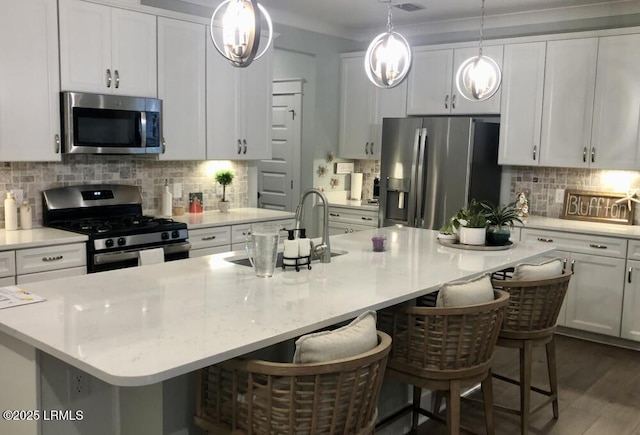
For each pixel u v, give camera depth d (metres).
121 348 1.68
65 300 2.18
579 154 4.82
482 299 2.45
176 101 4.46
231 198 5.30
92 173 4.31
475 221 3.46
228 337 1.80
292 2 5.08
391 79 3.20
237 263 3.02
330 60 6.19
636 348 4.52
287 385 1.83
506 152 5.22
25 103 3.65
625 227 4.73
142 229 3.93
